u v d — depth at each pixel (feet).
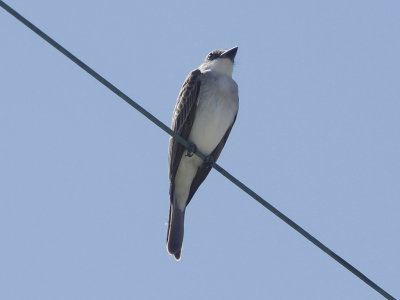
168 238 46.19
